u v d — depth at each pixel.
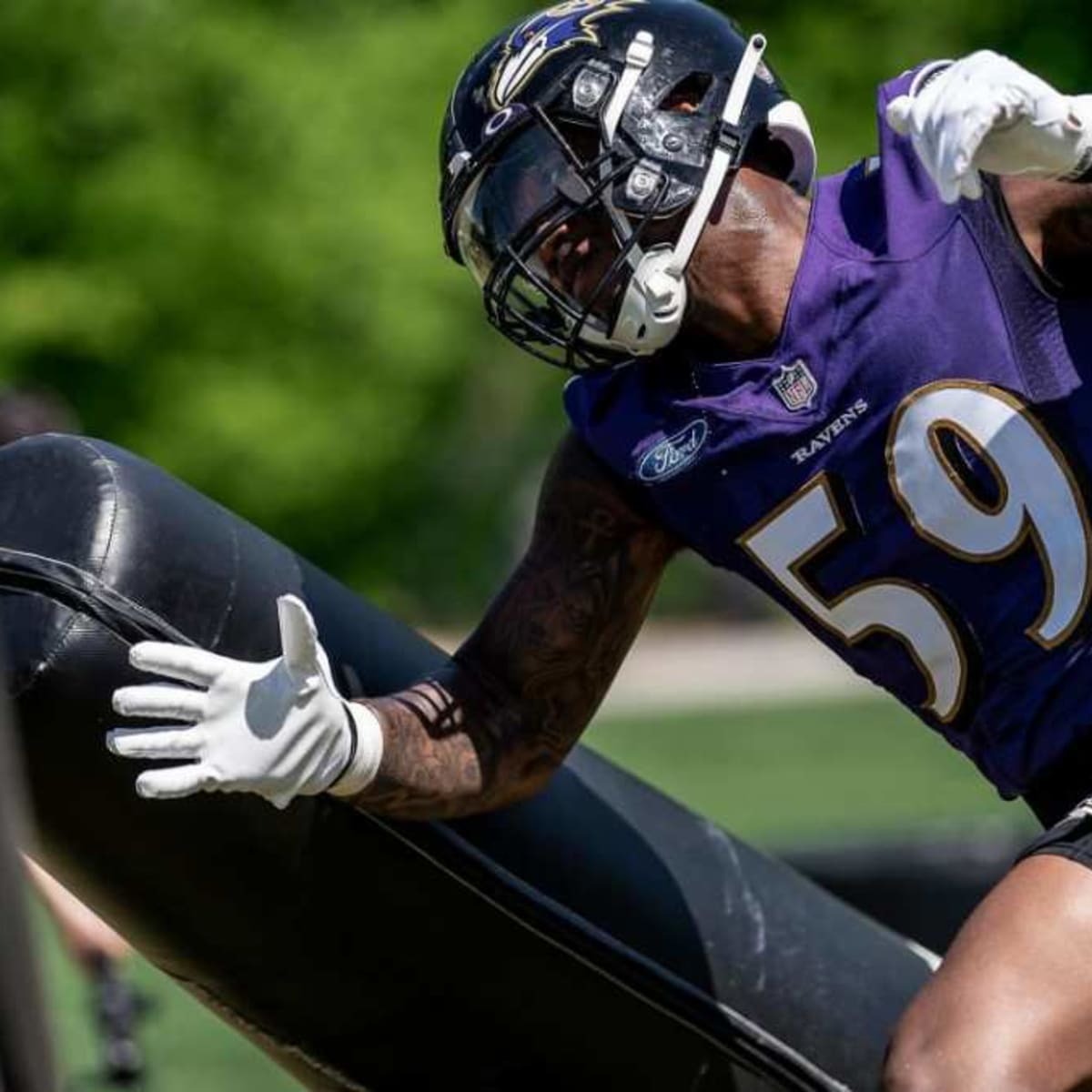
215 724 9.66
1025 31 54.72
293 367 51.88
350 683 11.18
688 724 52.03
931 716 10.61
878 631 10.41
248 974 11.11
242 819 10.55
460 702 10.76
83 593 10.27
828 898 13.18
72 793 10.38
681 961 11.86
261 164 50.59
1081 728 10.10
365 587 55.47
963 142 9.09
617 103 10.10
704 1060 11.89
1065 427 9.94
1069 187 9.87
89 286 50.03
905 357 9.98
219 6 50.44
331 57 51.47
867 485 10.12
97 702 10.24
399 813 10.55
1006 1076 8.97
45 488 10.65
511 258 10.23
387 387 52.44
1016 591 10.07
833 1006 12.30
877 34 54.91
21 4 48.88
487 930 11.25
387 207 51.16
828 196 10.45
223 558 10.82
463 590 66.69
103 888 10.83
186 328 51.00
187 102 50.28
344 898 10.90
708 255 10.21
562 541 10.91
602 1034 11.65
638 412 10.51
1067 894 9.39
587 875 11.70
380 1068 11.57
